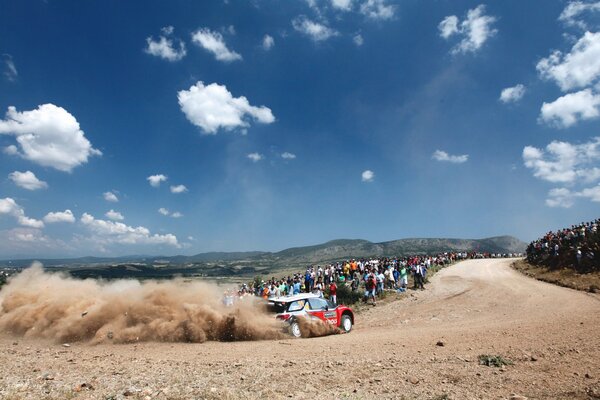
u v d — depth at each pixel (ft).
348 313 50.16
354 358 28.63
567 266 98.94
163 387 19.66
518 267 136.77
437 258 168.14
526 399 17.65
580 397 17.49
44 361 27.48
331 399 18.37
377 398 18.62
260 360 28.30
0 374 22.36
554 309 55.21
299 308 44.88
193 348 34.63
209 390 19.13
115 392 18.40
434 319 55.42
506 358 26.45
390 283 91.76
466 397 18.62
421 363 26.25
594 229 100.32
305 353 31.50
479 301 71.56
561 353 26.76
